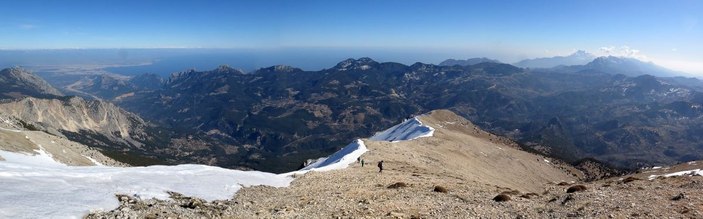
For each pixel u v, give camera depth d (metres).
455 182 54.12
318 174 57.78
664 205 28.39
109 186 30.39
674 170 95.25
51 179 28.91
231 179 42.72
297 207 31.28
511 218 27.34
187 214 25.69
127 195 28.48
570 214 26.94
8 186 25.19
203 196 33.41
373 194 38.78
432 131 154.38
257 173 50.25
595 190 37.28
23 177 27.83
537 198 37.12
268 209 30.44
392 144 104.00
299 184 48.31
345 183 48.75
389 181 51.00
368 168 68.06
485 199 35.94
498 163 136.38
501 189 49.25
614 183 46.34
